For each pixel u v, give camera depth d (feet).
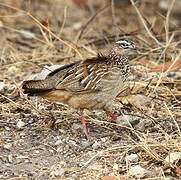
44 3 68.90
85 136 38.70
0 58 50.96
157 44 53.06
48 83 36.94
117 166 35.42
